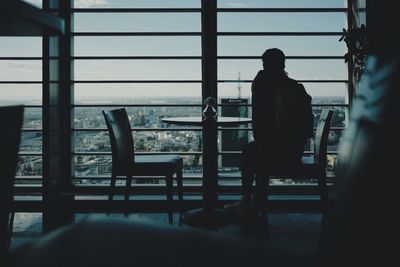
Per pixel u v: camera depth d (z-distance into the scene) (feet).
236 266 1.13
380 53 1.46
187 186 13.67
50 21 2.95
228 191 13.65
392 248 1.16
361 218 1.24
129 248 1.13
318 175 9.86
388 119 1.20
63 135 13.66
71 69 13.96
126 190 10.46
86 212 12.67
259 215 10.50
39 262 1.07
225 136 13.71
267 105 9.55
